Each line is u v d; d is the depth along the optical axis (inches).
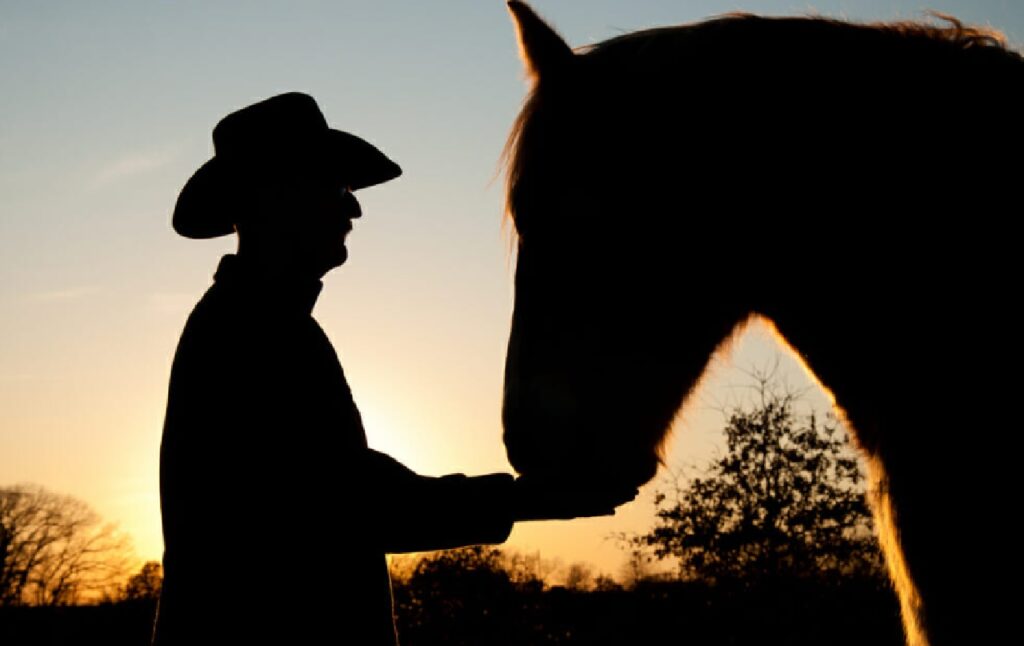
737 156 65.4
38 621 1348.4
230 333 83.5
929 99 64.6
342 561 79.4
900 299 63.8
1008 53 66.5
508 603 877.2
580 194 66.9
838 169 64.8
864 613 392.2
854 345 66.6
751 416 424.2
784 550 412.8
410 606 929.5
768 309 69.4
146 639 1333.7
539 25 72.0
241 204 92.7
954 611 61.9
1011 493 59.2
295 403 81.1
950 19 71.2
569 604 683.4
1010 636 59.2
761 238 66.2
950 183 62.9
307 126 92.7
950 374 61.6
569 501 67.9
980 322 61.1
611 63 71.0
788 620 397.7
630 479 66.3
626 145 66.7
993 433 60.0
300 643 77.2
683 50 68.9
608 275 65.6
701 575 423.2
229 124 94.2
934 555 62.7
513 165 71.1
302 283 91.6
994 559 59.6
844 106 65.2
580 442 64.7
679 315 65.5
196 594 78.7
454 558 944.3
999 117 63.4
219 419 80.1
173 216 102.9
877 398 65.7
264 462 78.8
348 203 103.1
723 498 419.5
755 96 66.1
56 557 1680.6
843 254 65.2
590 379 65.0
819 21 69.3
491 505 75.0
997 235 61.4
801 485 412.2
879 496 69.0
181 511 80.7
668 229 65.2
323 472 79.2
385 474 81.8
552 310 66.6
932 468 62.3
